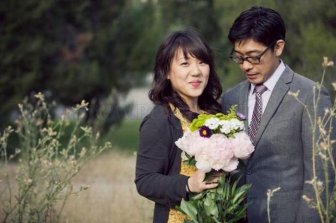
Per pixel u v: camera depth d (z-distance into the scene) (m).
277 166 3.75
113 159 9.70
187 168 3.59
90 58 14.12
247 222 3.83
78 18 13.70
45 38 13.25
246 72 3.84
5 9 12.63
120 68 14.37
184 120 3.64
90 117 13.23
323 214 3.66
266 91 3.89
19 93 12.59
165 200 3.52
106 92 14.08
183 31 3.74
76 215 6.61
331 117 3.61
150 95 3.74
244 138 3.42
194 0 12.98
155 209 3.70
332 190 3.68
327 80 8.07
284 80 3.84
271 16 3.76
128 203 7.06
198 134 3.41
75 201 6.90
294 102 3.76
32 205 5.56
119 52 14.33
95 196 7.43
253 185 3.79
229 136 3.44
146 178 3.54
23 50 12.70
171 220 3.60
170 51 3.67
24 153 6.72
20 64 12.76
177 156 3.59
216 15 10.65
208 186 3.41
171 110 3.64
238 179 3.54
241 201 3.60
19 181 5.59
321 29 8.41
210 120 3.41
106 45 14.16
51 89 13.35
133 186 8.12
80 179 8.46
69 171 5.62
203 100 3.90
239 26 3.77
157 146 3.57
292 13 8.66
